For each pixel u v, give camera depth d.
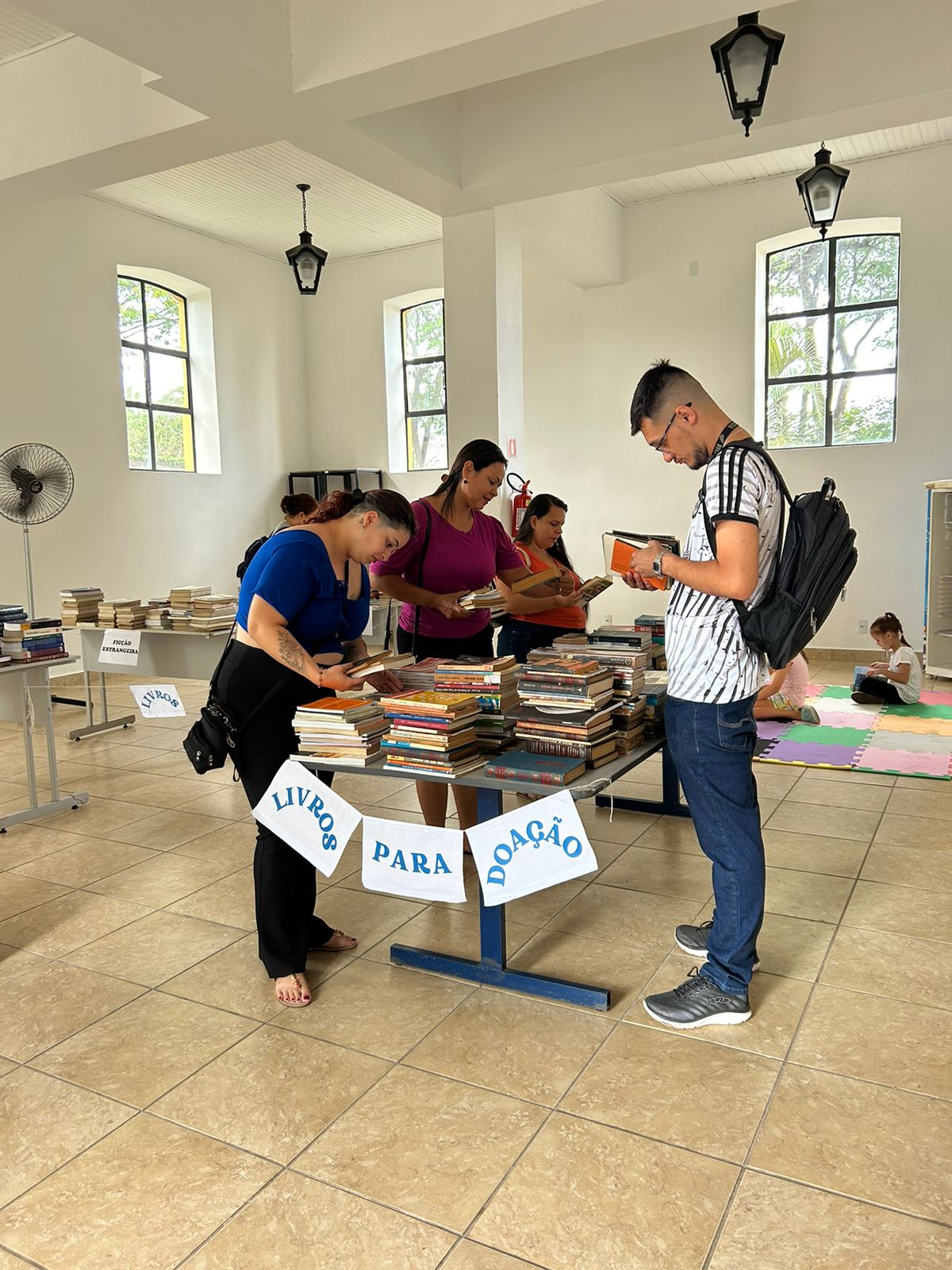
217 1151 1.96
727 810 2.33
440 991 2.61
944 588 7.23
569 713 2.49
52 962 2.84
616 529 9.07
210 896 3.32
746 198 8.12
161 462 9.09
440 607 3.23
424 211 8.51
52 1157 1.95
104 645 5.48
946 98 4.55
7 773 5.09
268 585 2.44
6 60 5.18
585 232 7.78
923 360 7.62
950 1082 2.12
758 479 2.14
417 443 10.24
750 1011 2.40
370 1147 1.96
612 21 3.69
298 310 10.37
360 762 2.51
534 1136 1.97
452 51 3.87
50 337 7.61
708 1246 1.67
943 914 3.00
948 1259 1.62
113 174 5.28
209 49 3.81
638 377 8.76
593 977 2.64
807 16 4.65
